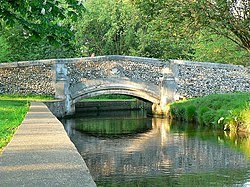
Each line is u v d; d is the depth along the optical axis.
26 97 28.44
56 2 11.54
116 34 40.72
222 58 26.94
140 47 38.44
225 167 11.37
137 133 19.70
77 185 4.30
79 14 11.84
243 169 11.06
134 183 9.72
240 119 18.73
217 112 20.88
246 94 23.47
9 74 28.66
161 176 10.44
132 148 14.95
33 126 10.01
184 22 17.22
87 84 28.78
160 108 29.41
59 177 4.69
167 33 17.75
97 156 13.36
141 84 29.16
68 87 28.64
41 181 4.50
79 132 20.36
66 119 27.88
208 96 24.83
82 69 28.78
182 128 21.50
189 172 10.79
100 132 20.34
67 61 28.66
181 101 28.19
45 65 28.59
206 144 15.48
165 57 19.84
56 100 27.09
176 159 12.64
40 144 7.11
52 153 6.25
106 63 28.95
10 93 28.67
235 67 29.14
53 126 10.01
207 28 17.42
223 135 18.06
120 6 40.00
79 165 5.36
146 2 17.23
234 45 25.67
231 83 29.12
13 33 25.33
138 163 12.08
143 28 38.41
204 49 28.30
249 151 13.83
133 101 39.75
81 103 36.81
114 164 11.99
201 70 29.20
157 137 17.97
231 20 16.45
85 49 39.81
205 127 21.66
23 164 5.43
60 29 11.84
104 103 38.41
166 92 29.09
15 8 11.36
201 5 16.25
